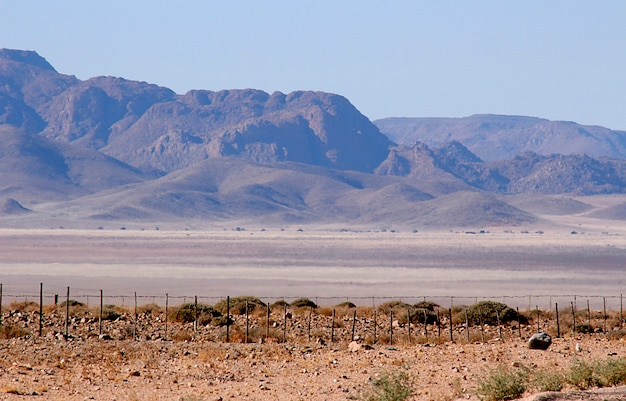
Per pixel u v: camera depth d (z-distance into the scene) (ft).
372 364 277.64
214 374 256.73
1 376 244.63
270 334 368.68
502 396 206.59
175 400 212.02
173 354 302.25
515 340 348.59
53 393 220.84
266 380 246.47
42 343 329.52
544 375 220.84
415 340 356.18
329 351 317.01
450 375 249.34
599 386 215.10
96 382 240.32
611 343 329.31
